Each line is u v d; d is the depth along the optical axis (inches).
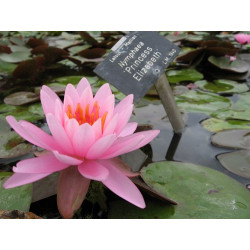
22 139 17.2
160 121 20.5
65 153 13.5
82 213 13.2
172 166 15.4
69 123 12.7
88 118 14.1
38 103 22.1
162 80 18.4
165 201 13.6
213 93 24.5
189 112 22.0
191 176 14.8
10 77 29.3
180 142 18.3
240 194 13.9
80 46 37.2
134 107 22.4
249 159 16.1
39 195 13.6
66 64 34.3
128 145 12.8
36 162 12.9
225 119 20.3
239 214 13.0
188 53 30.7
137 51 17.2
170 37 40.9
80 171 12.6
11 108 21.3
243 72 30.0
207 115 21.5
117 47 17.1
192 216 12.9
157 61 17.3
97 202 13.8
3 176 14.5
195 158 16.8
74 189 12.6
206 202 13.5
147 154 17.1
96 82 26.7
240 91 24.9
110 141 12.5
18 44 37.9
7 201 13.1
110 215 13.1
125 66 16.8
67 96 13.9
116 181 12.9
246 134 18.1
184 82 27.2
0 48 31.1
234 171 15.4
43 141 13.3
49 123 12.3
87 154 13.0
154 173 14.9
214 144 17.6
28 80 28.2
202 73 30.5
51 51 31.8
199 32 51.3
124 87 16.5
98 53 32.4
